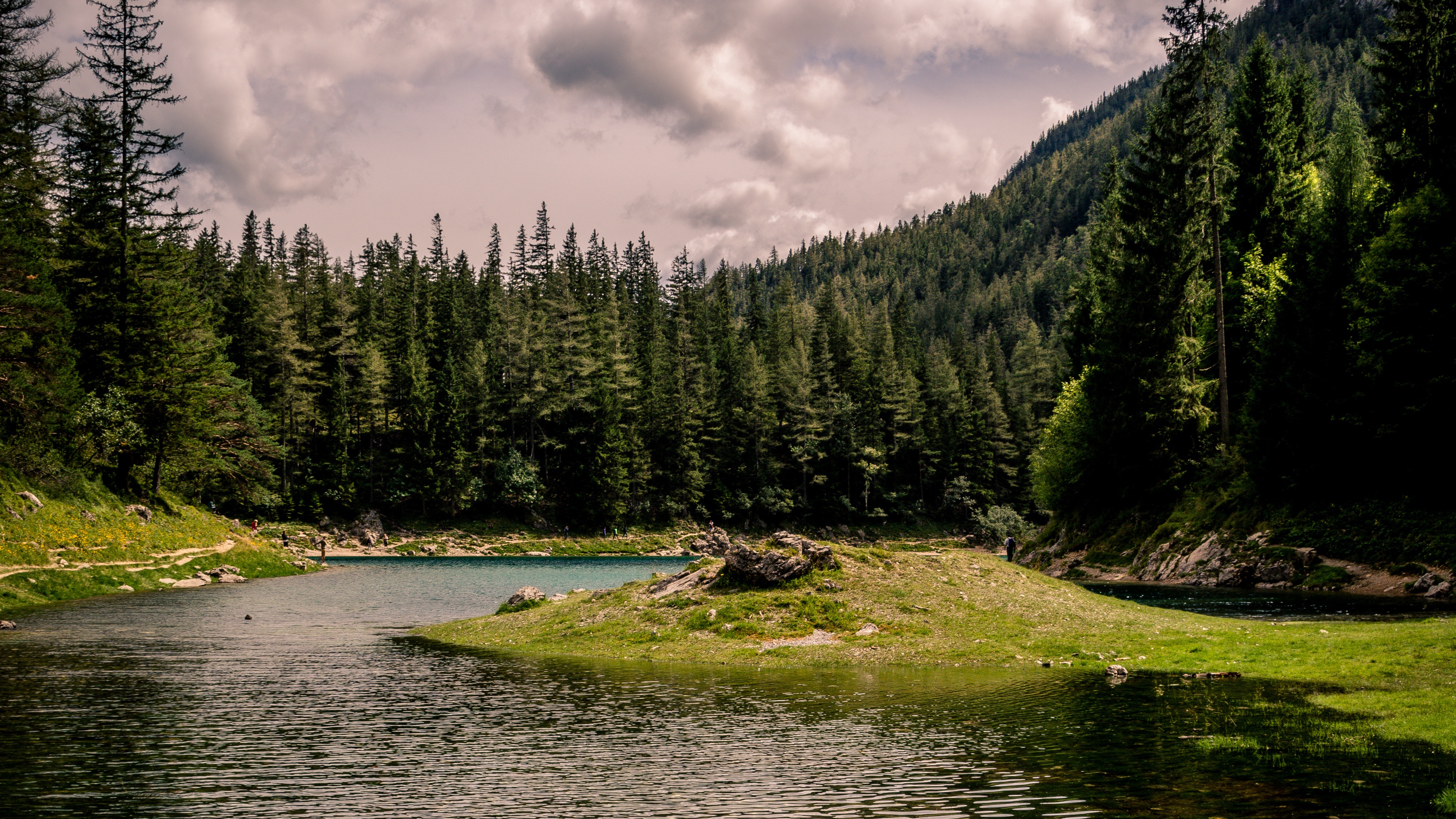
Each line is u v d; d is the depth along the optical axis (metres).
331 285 115.44
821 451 121.88
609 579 58.81
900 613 26.45
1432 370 36.12
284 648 25.25
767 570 28.48
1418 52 40.44
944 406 139.00
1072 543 59.66
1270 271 49.53
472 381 106.38
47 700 17.17
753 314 156.88
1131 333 52.81
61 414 45.75
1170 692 17.64
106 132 53.59
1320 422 40.88
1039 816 9.84
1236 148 56.88
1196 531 47.78
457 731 14.69
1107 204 72.56
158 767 12.24
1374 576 36.56
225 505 87.25
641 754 13.05
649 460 112.38
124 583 42.50
